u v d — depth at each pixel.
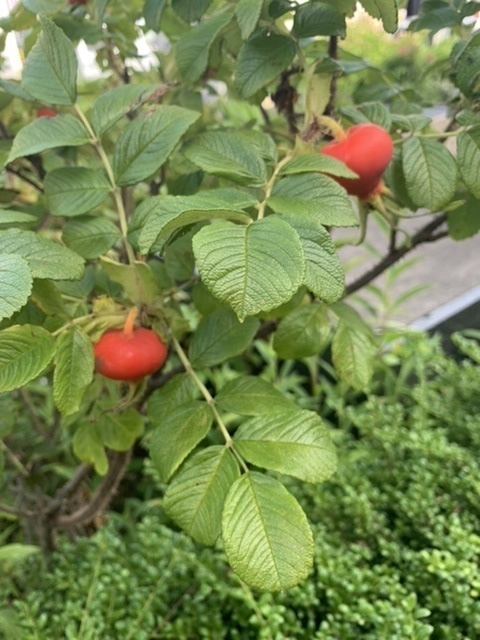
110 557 0.36
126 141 0.21
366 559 0.35
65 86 0.21
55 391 0.17
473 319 0.62
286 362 0.58
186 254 0.25
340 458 0.43
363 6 0.20
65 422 0.32
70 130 0.21
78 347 0.17
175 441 0.18
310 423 0.17
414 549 0.36
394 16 0.19
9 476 0.35
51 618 0.33
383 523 0.37
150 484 0.51
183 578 0.33
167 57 0.31
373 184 0.22
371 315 0.65
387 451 0.43
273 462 0.16
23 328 0.17
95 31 0.27
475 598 0.31
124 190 0.30
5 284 0.13
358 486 0.40
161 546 0.35
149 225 0.14
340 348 0.23
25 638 0.28
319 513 0.38
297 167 0.19
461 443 0.46
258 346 0.58
